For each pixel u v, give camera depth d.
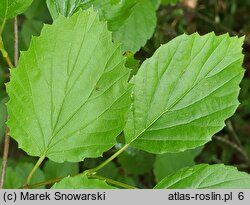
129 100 0.34
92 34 0.33
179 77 0.35
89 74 0.33
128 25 0.45
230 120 0.69
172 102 0.35
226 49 0.34
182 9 0.65
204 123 0.35
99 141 0.34
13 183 0.49
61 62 0.33
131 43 0.45
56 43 0.33
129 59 0.39
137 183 0.63
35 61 0.33
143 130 0.35
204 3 0.72
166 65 0.35
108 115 0.34
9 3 0.36
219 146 0.70
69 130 0.34
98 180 0.33
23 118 0.33
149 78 0.35
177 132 0.35
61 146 0.34
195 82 0.35
